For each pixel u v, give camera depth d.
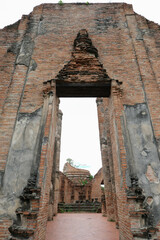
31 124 4.86
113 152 5.18
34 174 4.04
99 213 11.59
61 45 6.38
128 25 6.82
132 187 3.88
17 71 5.68
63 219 8.32
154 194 4.05
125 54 6.15
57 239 4.56
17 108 5.07
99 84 5.36
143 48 6.25
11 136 4.68
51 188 8.52
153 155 4.50
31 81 5.52
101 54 6.17
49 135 4.52
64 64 5.93
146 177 4.24
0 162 4.35
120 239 4.12
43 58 6.00
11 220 3.78
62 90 5.65
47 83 5.35
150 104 5.17
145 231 3.25
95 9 7.36
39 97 5.27
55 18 7.06
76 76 5.34
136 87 5.48
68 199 15.16
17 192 4.04
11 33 6.61
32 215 3.31
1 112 5.00
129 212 3.50
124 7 7.37
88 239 4.55
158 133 4.75
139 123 4.91
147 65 5.88
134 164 4.29
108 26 6.86
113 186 7.03
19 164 4.35
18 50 6.18
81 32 6.38
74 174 19.84
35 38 6.46
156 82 5.56
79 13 7.25
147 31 6.71
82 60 5.70
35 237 3.21
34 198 3.51
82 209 12.88
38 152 4.34
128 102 5.23
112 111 5.30
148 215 3.81
